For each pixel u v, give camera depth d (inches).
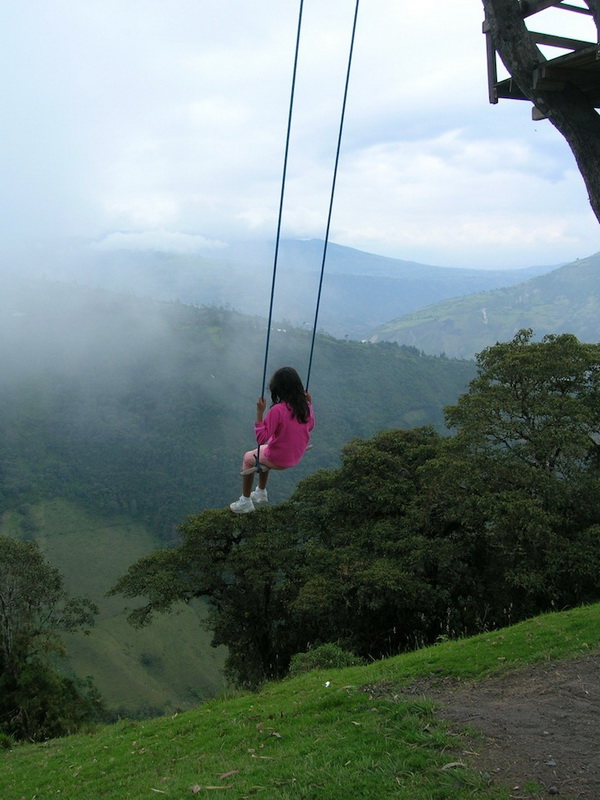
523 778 190.2
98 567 4379.9
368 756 222.7
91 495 5295.3
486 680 298.2
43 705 887.1
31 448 5684.1
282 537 921.5
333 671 407.8
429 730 235.9
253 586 889.5
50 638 946.1
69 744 447.5
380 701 285.0
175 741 339.0
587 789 179.9
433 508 805.2
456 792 186.4
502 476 721.0
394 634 807.1
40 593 950.4
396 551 771.4
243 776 239.3
